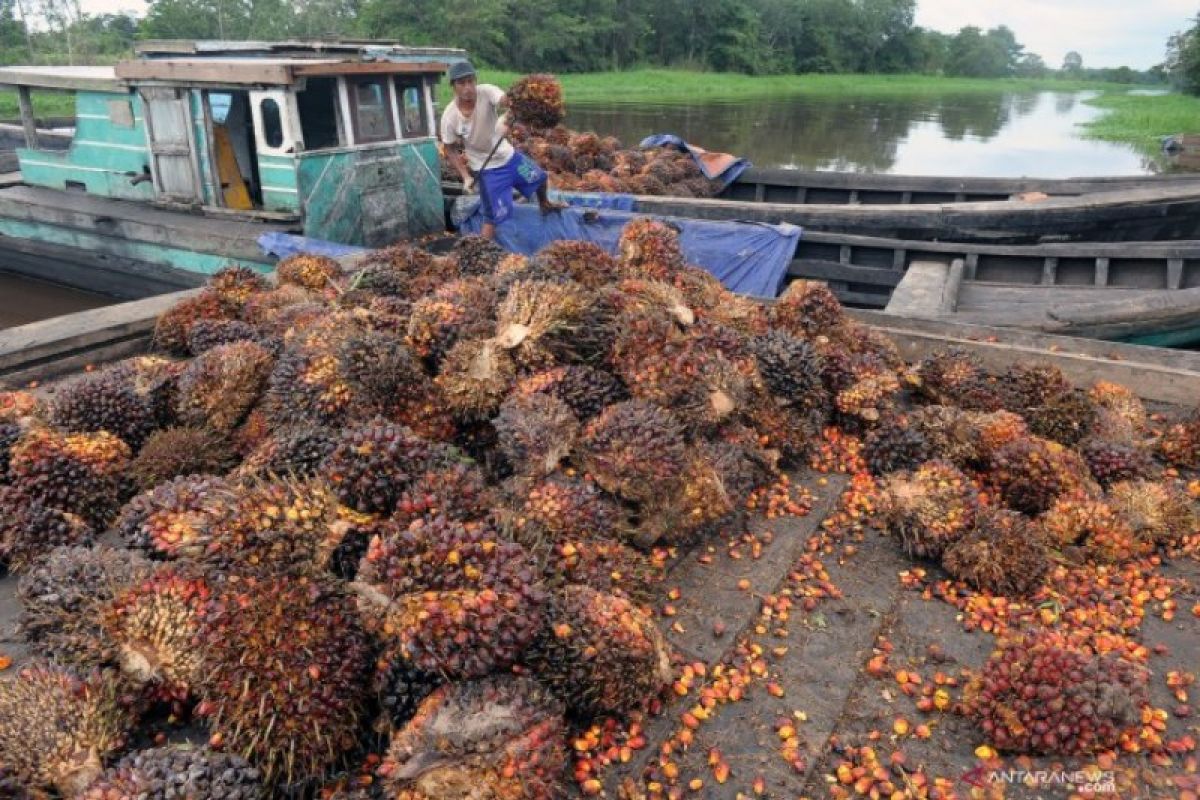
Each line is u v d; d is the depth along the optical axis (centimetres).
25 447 442
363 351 458
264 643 292
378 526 356
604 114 4462
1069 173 2992
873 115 5594
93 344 688
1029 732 316
